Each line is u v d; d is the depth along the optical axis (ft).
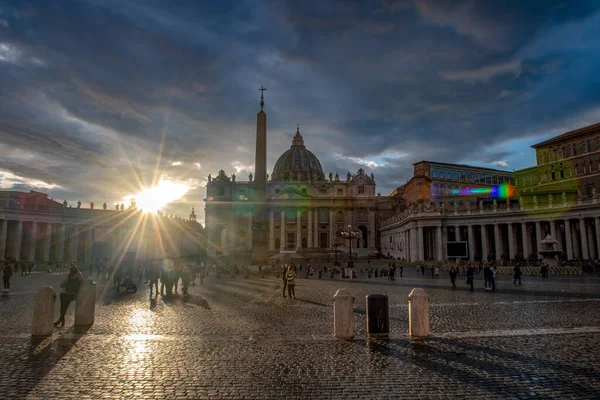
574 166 236.43
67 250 262.26
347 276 129.80
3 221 220.84
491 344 33.01
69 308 54.44
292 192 385.09
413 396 22.12
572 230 191.52
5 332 37.40
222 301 63.16
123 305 57.82
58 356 29.60
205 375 25.49
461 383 24.02
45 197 271.28
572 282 95.14
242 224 399.85
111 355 29.94
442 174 333.21
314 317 47.14
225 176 412.36
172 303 60.34
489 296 67.67
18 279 114.21
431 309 52.54
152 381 24.41
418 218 232.12
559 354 29.91
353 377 25.05
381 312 37.01
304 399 21.75
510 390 22.97
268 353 30.53
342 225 387.55
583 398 21.86
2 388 23.18
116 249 287.89
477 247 244.01
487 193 332.39
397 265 206.18
